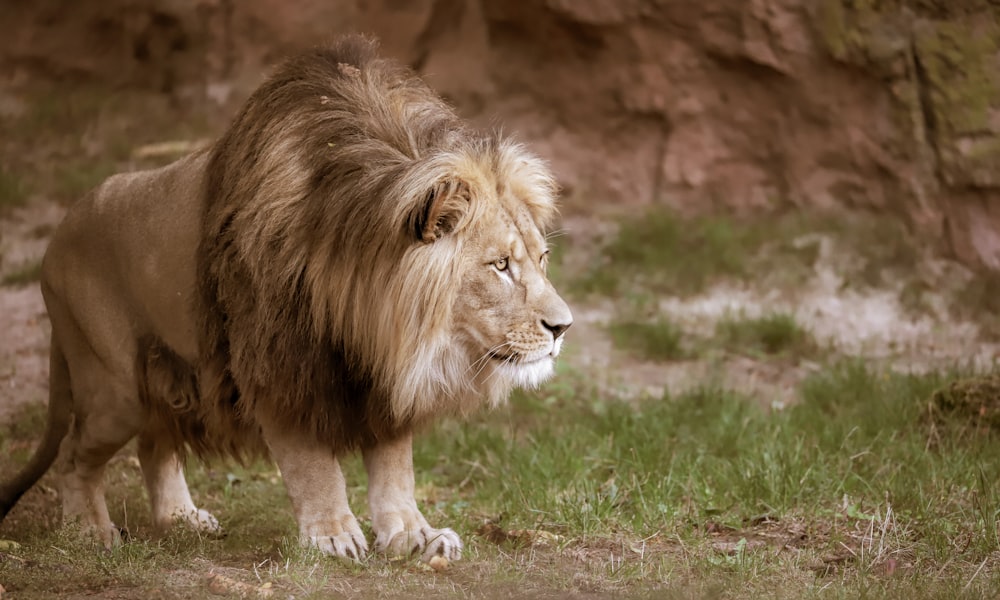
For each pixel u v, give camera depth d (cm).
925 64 1994
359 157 845
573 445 1262
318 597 789
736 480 1092
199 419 981
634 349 1792
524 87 2300
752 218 2152
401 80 930
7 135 2378
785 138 2128
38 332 1759
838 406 1438
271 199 858
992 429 1215
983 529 942
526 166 867
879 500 1041
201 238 906
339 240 836
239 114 920
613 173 2245
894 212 2044
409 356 832
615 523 1007
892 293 1955
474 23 2339
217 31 2436
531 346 845
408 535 896
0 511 1060
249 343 867
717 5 2119
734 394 1491
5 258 2016
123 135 2398
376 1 2394
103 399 1005
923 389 1430
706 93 2172
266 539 984
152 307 965
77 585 828
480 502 1146
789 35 2081
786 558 909
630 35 2183
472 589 822
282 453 900
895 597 795
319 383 868
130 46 2467
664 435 1307
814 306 1939
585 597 806
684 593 811
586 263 2112
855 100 2061
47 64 2466
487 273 839
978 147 1955
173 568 870
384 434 910
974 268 1956
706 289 2017
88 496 1026
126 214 984
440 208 809
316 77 897
